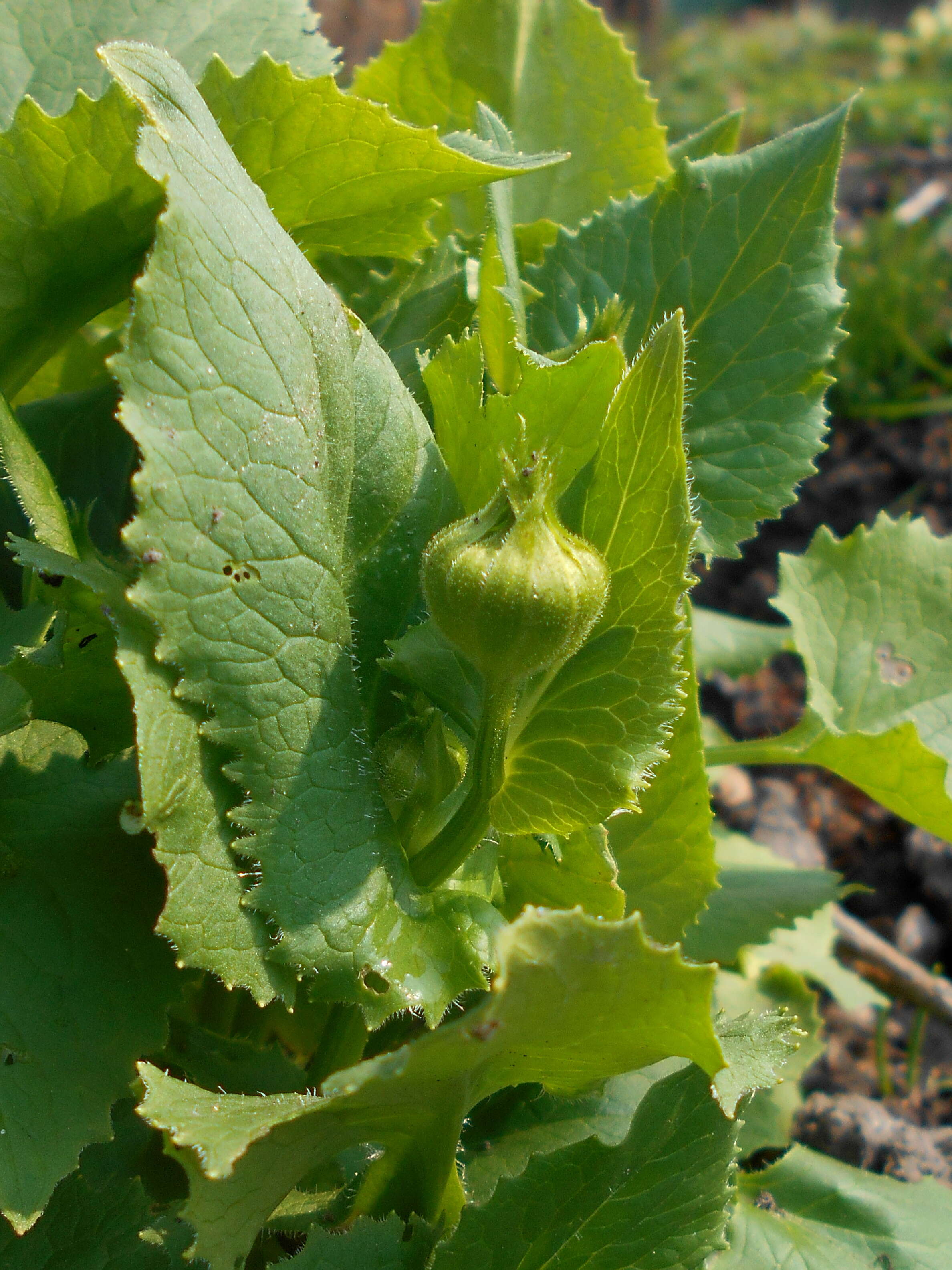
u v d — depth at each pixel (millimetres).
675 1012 163
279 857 174
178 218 168
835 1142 287
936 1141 286
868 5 1652
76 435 232
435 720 192
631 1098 217
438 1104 178
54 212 198
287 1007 176
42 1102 178
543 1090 216
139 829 180
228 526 170
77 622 186
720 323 231
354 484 193
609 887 191
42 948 185
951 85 980
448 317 224
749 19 1629
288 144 205
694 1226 179
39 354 217
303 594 178
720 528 229
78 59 232
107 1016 184
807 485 511
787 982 310
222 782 174
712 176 231
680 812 210
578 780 181
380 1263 184
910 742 229
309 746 178
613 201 236
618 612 179
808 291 229
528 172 206
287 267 180
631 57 265
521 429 184
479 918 185
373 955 177
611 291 233
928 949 378
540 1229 182
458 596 165
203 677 170
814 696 248
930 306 569
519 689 181
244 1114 163
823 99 977
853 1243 222
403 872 182
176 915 169
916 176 752
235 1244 172
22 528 220
